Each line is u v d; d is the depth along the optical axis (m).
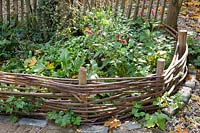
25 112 2.96
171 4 4.12
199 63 3.79
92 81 2.85
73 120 2.89
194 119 3.03
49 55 3.65
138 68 3.38
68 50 3.62
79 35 4.07
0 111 3.00
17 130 2.84
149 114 3.01
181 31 3.50
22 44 3.89
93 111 2.90
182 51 3.58
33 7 4.09
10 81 2.94
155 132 2.84
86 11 4.23
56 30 4.05
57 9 4.08
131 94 2.99
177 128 2.90
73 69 3.34
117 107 2.95
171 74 3.14
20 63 3.60
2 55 3.80
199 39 4.29
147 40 3.79
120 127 2.87
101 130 2.84
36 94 2.89
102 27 3.85
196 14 5.01
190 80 3.50
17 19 4.18
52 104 2.93
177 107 3.08
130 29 4.00
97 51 3.50
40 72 3.34
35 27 4.13
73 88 2.83
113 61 3.39
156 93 3.03
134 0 5.19
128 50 3.58
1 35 4.03
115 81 2.96
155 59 3.54
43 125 2.89
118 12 4.21
